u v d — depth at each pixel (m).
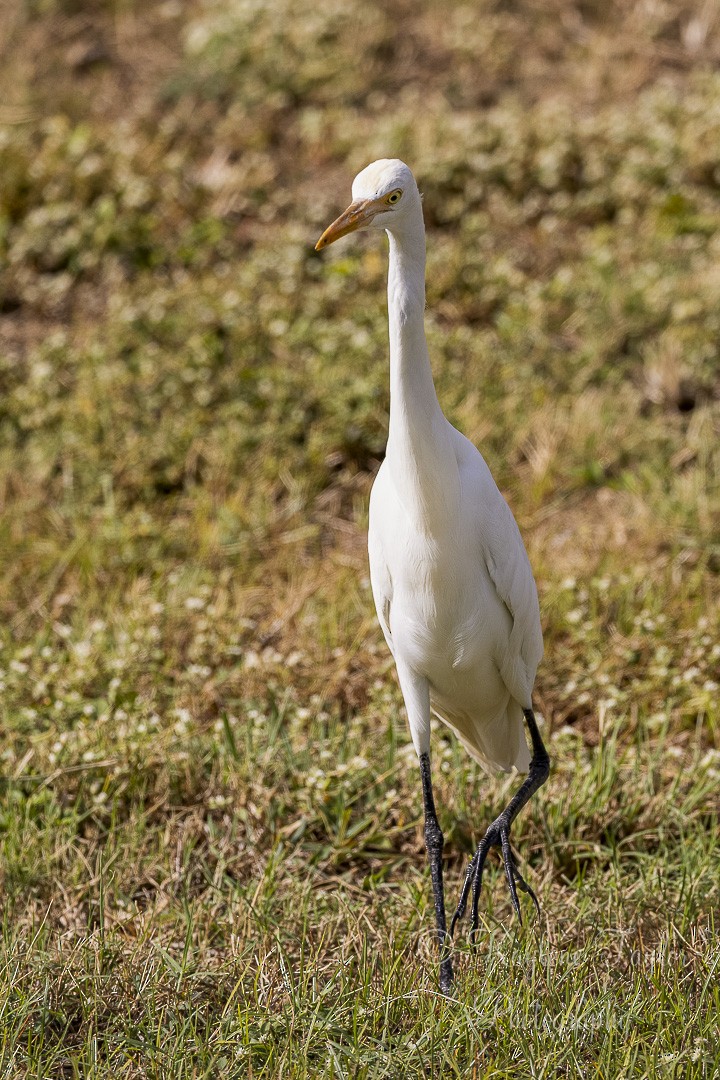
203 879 7.71
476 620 6.94
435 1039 6.01
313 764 8.34
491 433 12.27
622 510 11.39
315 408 12.59
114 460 12.02
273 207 15.96
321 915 7.16
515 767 7.89
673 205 15.84
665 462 12.05
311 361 12.96
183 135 17.45
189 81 18.67
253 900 7.09
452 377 12.84
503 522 6.95
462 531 6.73
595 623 9.59
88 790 8.20
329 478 12.14
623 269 14.84
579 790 8.01
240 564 10.89
